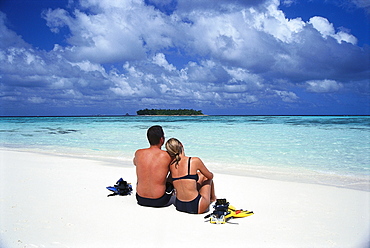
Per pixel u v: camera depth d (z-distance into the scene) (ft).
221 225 11.82
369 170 24.56
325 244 10.02
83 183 18.71
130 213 13.15
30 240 10.07
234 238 10.53
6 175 20.88
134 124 107.65
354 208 14.11
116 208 13.82
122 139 50.67
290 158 30.42
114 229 11.25
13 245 9.63
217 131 66.03
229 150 35.83
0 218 12.19
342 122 109.50
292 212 13.48
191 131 66.39
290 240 10.37
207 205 13.33
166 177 14.06
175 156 13.38
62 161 28.32
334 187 18.42
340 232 11.10
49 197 15.35
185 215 13.02
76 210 13.39
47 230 11.00
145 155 13.96
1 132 69.10
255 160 29.32
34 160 28.71
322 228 11.50
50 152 36.24
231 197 16.01
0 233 10.62
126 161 29.30
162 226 11.65
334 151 34.81
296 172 23.82
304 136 52.54
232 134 57.62
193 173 13.04
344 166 26.27
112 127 88.12
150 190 13.82
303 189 17.85
